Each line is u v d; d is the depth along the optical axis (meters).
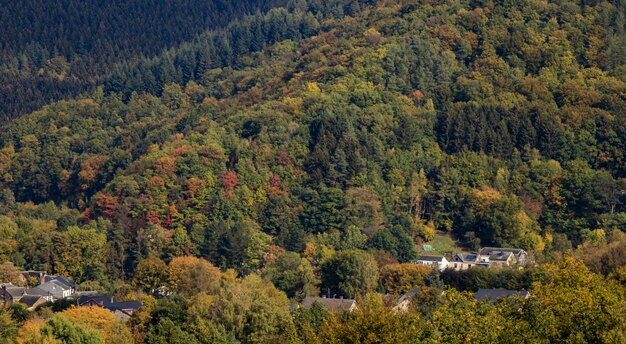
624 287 154.50
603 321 126.75
